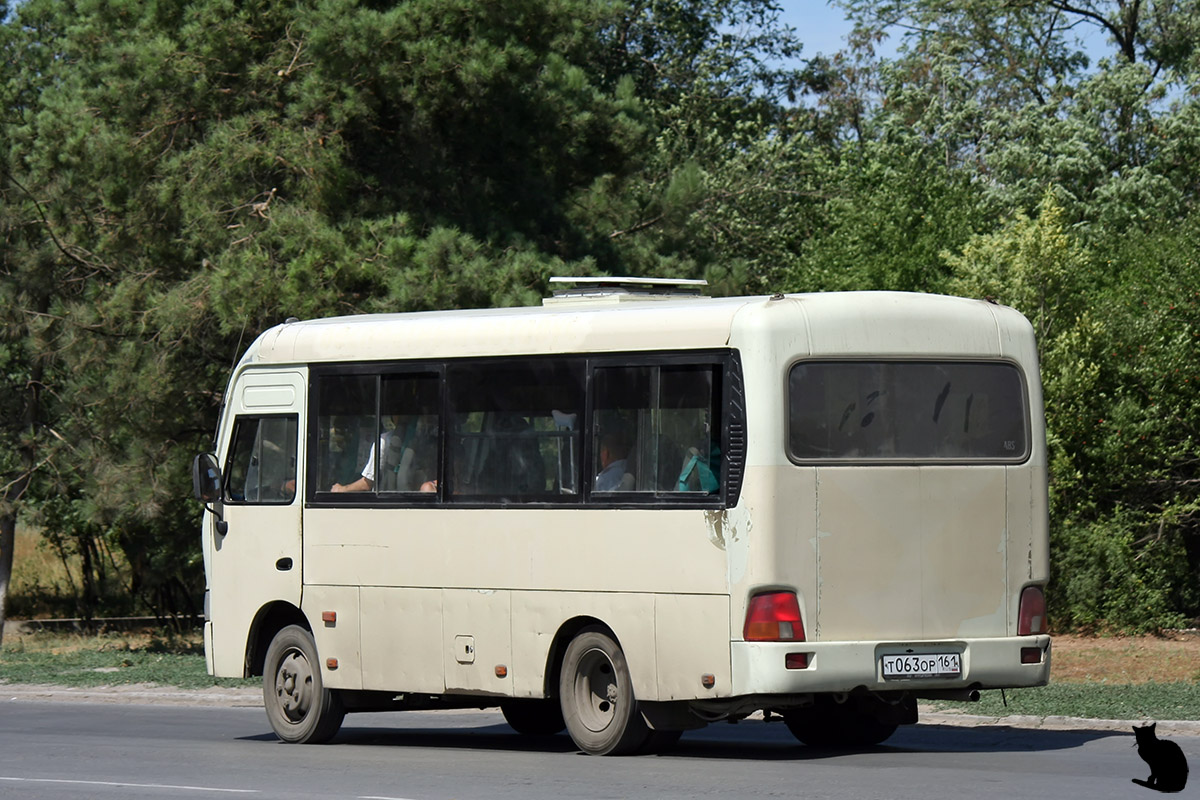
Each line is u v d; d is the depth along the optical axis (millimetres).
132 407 47594
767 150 80438
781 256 77562
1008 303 49594
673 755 24469
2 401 53531
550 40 50719
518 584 24703
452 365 25781
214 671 28719
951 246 57688
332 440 27312
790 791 19891
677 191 54281
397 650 26172
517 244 48250
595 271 48000
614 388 23906
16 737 29812
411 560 26016
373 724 33188
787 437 22422
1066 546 46625
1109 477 47938
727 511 22500
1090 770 21984
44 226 50656
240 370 28766
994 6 84250
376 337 26828
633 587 23453
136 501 47250
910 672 22812
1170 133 66625
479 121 49812
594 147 53562
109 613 65812
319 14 46188
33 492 55656
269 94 47719
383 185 49500
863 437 22859
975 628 23297
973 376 23672
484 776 22188
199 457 28516
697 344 23094
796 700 22500
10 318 49969
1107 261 53750
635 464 23609
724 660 22469
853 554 22609
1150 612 46188
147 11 48438
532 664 24547
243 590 28359
